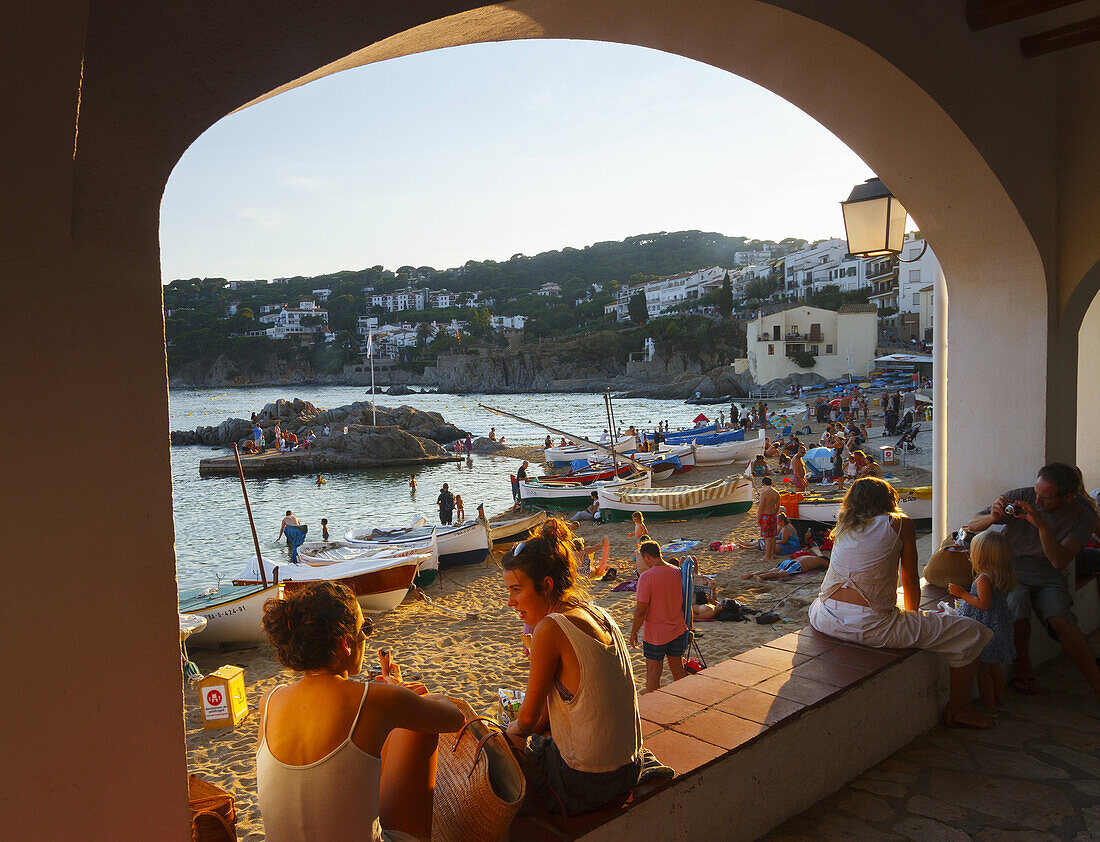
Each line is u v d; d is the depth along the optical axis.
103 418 1.64
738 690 3.51
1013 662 4.67
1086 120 4.76
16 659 1.53
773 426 45.09
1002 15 3.96
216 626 11.39
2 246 1.46
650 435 40.12
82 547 1.61
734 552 15.17
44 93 1.40
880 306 88.62
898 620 3.96
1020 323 4.97
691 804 2.77
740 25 3.18
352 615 2.02
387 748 2.22
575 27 2.99
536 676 2.48
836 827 3.19
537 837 2.41
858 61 3.57
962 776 3.59
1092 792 3.44
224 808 2.42
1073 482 4.55
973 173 4.39
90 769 1.65
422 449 42.25
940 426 5.93
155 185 1.69
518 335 179.38
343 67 2.13
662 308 164.25
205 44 1.70
